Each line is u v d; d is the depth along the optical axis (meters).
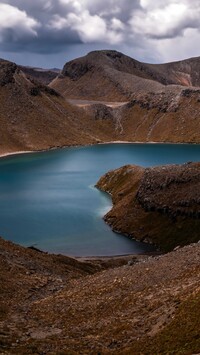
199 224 117.25
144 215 132.25
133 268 60.12
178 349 29.98
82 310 47.41
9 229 130.88
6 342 34.88
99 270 88.88
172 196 129.25
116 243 119.81
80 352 33.31
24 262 73.06
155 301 42.53
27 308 51.31
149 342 33.03
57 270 75.81
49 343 35.53
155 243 119.19
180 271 50.03
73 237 124.00
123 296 48.53
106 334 37.94
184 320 33.78
